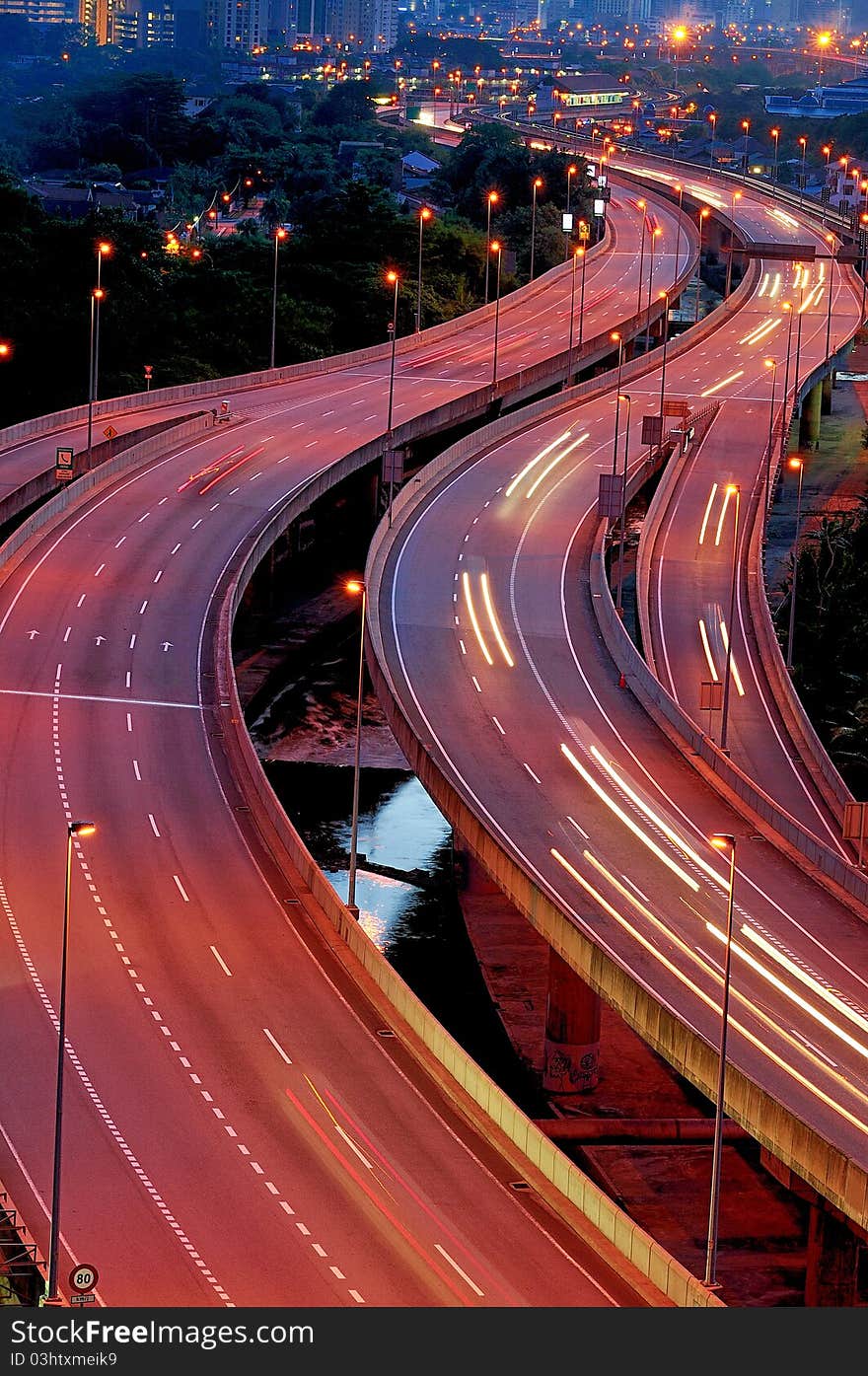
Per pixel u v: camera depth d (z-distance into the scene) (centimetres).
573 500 15562
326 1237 5953
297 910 8594
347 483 17575
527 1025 9675
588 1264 5919
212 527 14238
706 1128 8619
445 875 11562
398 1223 6088
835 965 8038
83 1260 5728
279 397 18838
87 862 8856
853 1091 6900
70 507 14475
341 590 16650
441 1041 7288
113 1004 7538
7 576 12888
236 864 9025
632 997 7300
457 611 12781
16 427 16312
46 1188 6169
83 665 11431
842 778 11262
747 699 12094
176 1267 5706
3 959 7850
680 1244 7706
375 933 10712
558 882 8644
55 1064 7025
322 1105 6888
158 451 16275
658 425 16638
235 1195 6191
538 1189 6412
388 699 10675
